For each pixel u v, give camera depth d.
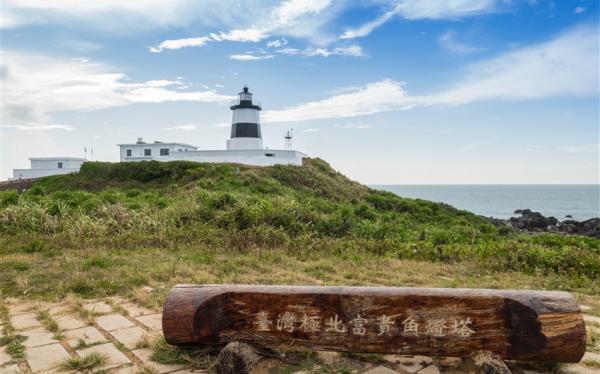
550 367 2.94
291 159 29.05
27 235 8.16
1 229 8.78
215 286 3.14
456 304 2.82
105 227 8.73
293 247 7.64
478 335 2.81
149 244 7.58
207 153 29.72
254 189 18.22
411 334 2.85
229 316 3.02
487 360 2.71
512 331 2.78
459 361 3.04
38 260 6.23
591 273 6.09
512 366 2.96
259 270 5.91
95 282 4.95
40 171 42.91
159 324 3.78
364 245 8.22
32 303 4.34
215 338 3.02
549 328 2.72
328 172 28.52
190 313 3.01
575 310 2.74
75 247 7.21
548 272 6.26
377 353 2.92
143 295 4.54
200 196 12.81
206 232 8.45
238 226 9.47
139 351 3.22
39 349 3.24
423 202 21.25
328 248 7.66
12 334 3.52
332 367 2.95
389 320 2.87
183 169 23.58
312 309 2.94
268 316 2.98
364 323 2.89
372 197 21.36
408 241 9.80
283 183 21.88
